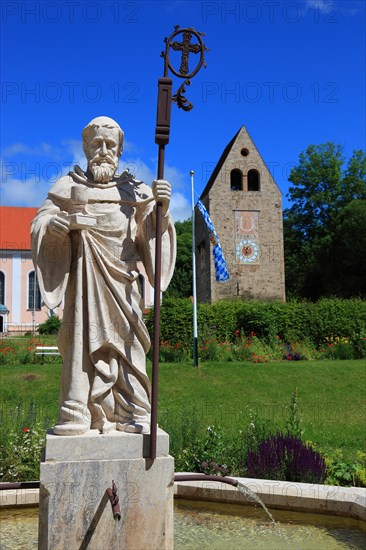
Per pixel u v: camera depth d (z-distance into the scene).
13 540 5.34
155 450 4.22
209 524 5.81
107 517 4.11
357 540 5.40
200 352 24.83
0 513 6.05
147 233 4.74
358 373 20.92
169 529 4.25
